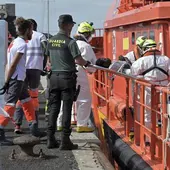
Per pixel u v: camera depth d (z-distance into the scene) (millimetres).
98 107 9570
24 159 6473
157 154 5906
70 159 6520
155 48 6652
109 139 8484
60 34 6734
